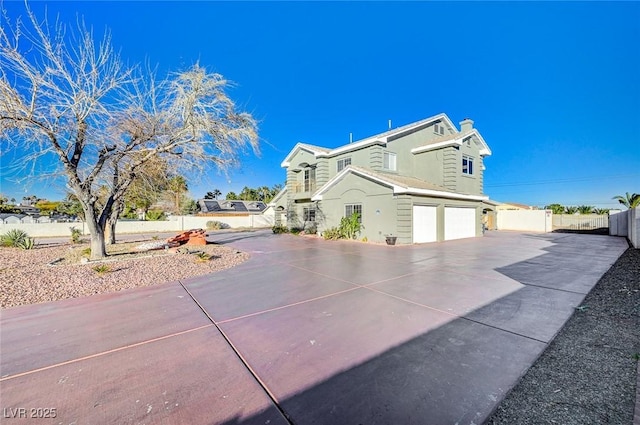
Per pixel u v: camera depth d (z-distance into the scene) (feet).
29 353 11.30
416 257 34.65
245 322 14.47
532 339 12.09
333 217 61.36
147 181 35.68
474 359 10.46
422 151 61.52
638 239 41.37
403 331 13.09
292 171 80.02
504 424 7.13
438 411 7.68
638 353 10.56
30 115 23.85
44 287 20.45
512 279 23.07
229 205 149.18
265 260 33.19
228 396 8.54
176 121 31.50
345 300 17.90
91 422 7.49
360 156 60.34
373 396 8.39
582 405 7.72
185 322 14.53
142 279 23.34
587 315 14.76
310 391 8.71
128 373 9.84
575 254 36.40
